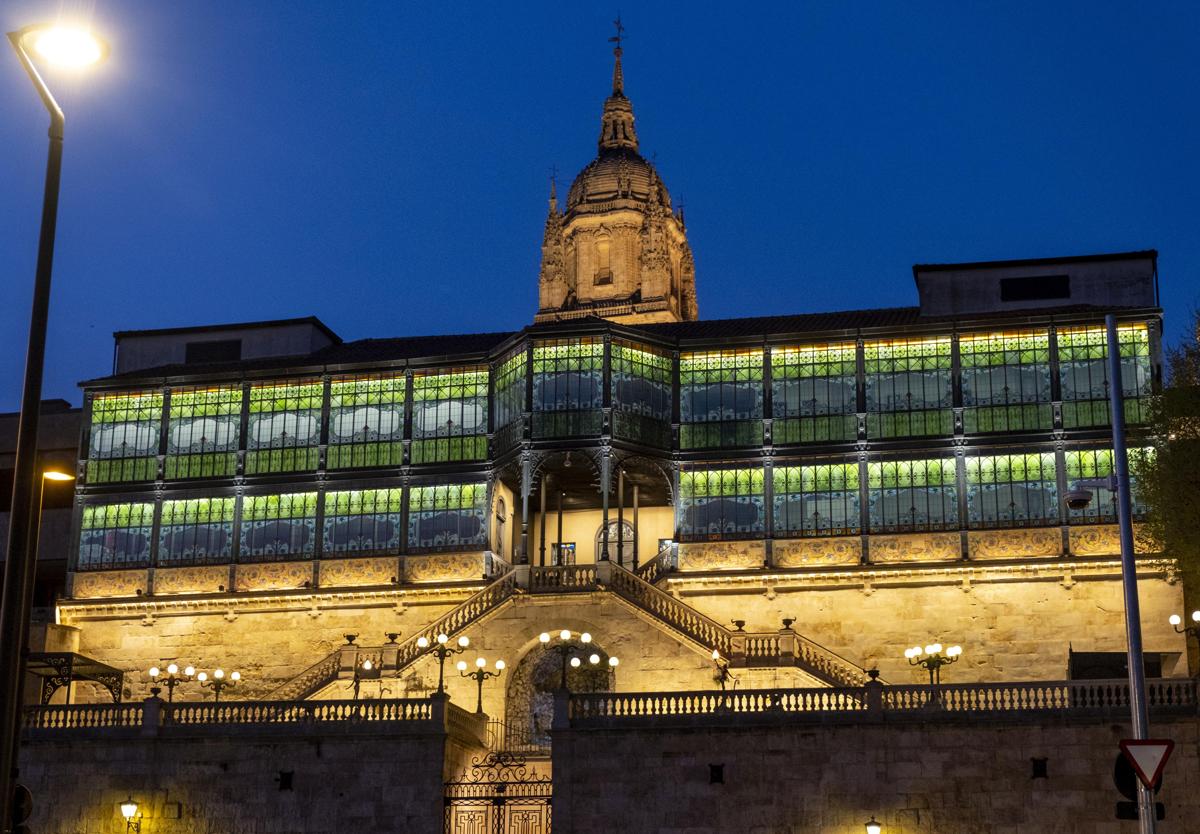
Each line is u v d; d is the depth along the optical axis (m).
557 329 59.62
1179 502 47.62
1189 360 51.31
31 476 21.56
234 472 62.91
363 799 45.28
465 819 46.25
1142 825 27.84
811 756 43.09
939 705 42.94
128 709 47.47
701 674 52.22
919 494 57.97
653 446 59.59
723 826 43.00
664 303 88.06
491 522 60.41
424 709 46.19
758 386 60.25
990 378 58.56
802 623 57.50
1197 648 55.41
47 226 22.45
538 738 53.41
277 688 55.66
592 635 53.72
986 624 56.12
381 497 61.59
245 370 63.75
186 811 45.97
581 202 92.94
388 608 60.31
